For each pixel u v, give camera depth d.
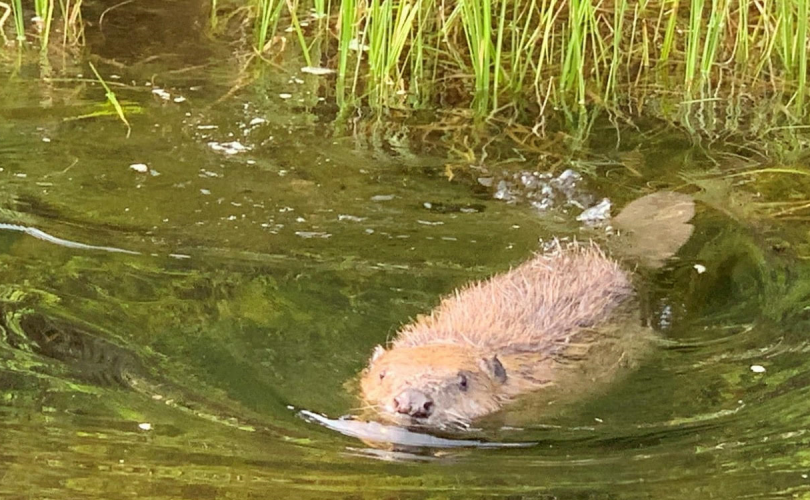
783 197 2.94
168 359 2.42
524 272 2.67
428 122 3.18
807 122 3.23
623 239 2.80
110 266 2.63
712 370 2.47
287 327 2.52
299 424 2.31
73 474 2.19
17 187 2.84
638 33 3.61
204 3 3.75
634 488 2.21
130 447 2.24
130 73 3.32
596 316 2.59
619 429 2.34
